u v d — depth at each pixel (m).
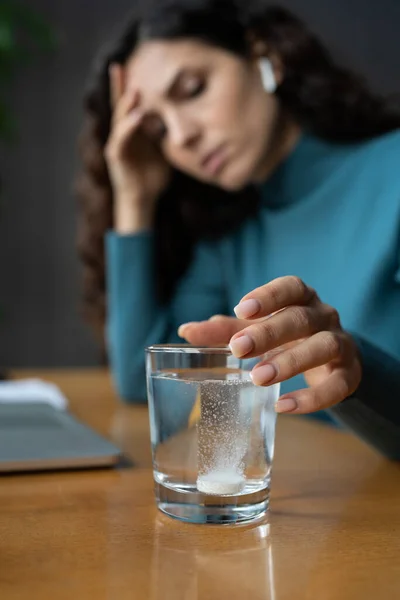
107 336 1.68
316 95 1.33
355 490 0.54
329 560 0.38
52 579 0.34
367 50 3.13
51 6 2.94
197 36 1.25
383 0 3.14
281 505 0.49
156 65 1.26
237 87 1.26
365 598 0.32
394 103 1.43
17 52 2.72
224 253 1.51
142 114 1.36
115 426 0.84
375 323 1.18
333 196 1.30
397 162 1.24
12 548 0.39
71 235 2.99
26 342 2.96
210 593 0.33
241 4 1.28
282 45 1.30
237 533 0.42
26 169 2.94
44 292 2.98
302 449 0.71
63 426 0.71
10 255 2.94
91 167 1.57
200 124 1.27
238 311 0.50
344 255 1.25
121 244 1.38
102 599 0.32
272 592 0.33
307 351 0.48
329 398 0.51
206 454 0.44
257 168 1.34
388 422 0.62
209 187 1.47
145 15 1.32
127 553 0.38
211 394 0.43
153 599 0.32
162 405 0.45
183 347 0.45
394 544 0.41
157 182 1.46
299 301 0.52
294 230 1.35
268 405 0.45
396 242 1.18
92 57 2.98
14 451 0.59
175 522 0.44
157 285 1.47
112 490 0.52
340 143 1.39
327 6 3.08
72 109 2.97
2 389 1.06
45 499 0.50
